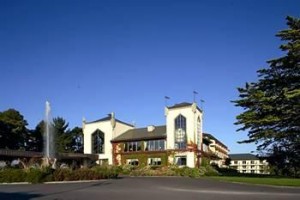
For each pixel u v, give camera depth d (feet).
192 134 217.15
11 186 91.25
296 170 156.97
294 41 127.54
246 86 142.72
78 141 319.06
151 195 66.13
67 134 310.24
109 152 249.34
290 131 136.87
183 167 183.83
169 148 222.28
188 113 220.02
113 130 251.39
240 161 497.46
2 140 247.50
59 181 110.93
